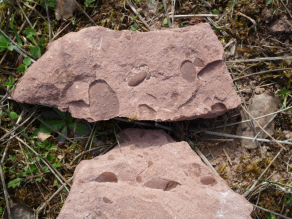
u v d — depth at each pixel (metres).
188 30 0.36
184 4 0.42
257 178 0.39
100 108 0.35
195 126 0.40
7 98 0.38
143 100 0.35
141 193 0.32
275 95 0.40
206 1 0.42
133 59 0.35
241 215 0.32
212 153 0.40
